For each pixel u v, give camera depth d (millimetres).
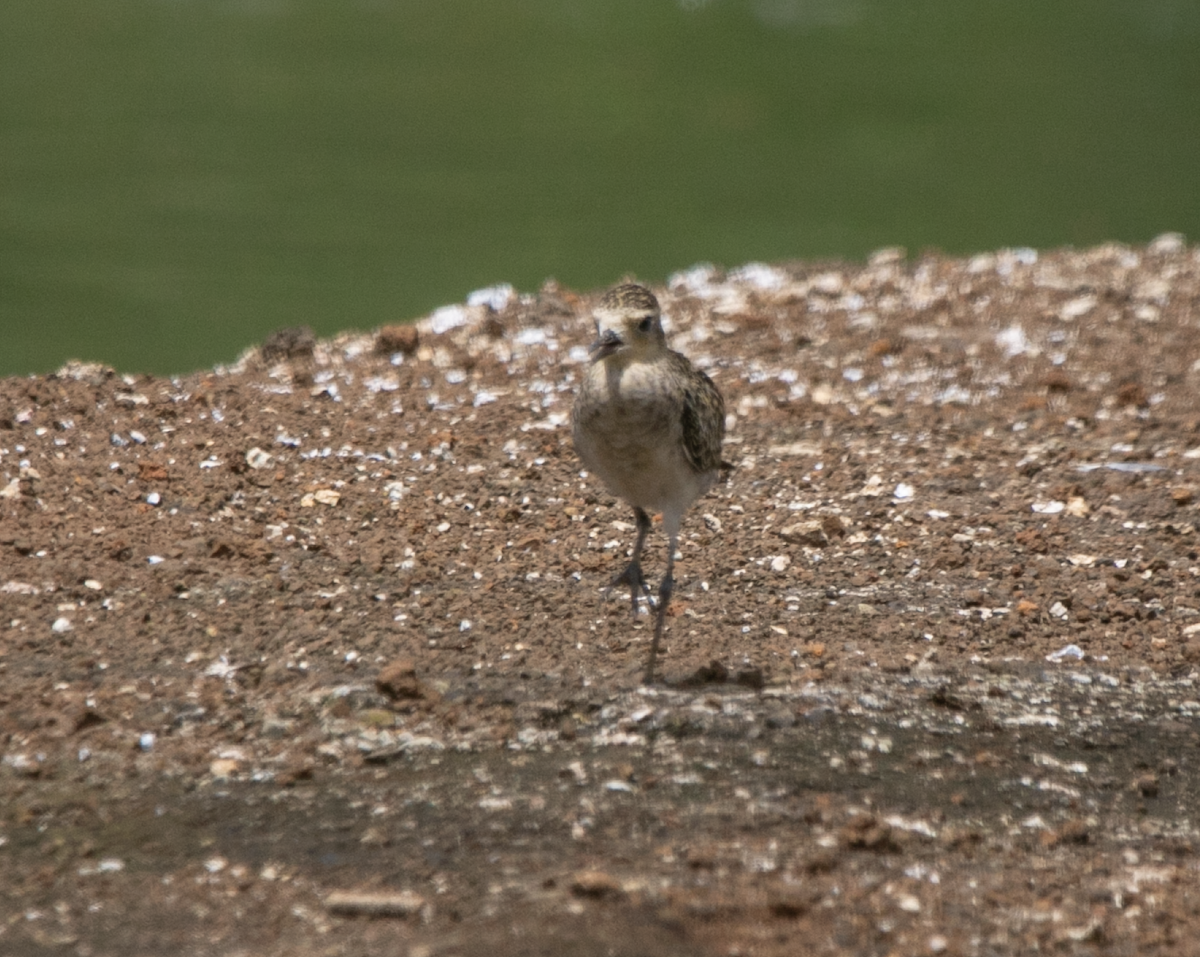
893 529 12586
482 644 10352
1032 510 12914
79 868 7969
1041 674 10570
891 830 8594
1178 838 8859
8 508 11375
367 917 7617
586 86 36188
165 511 11703
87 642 9953
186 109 33781
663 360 9977
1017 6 43344
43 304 24375
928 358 15938
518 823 8477
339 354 15453
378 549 11516
